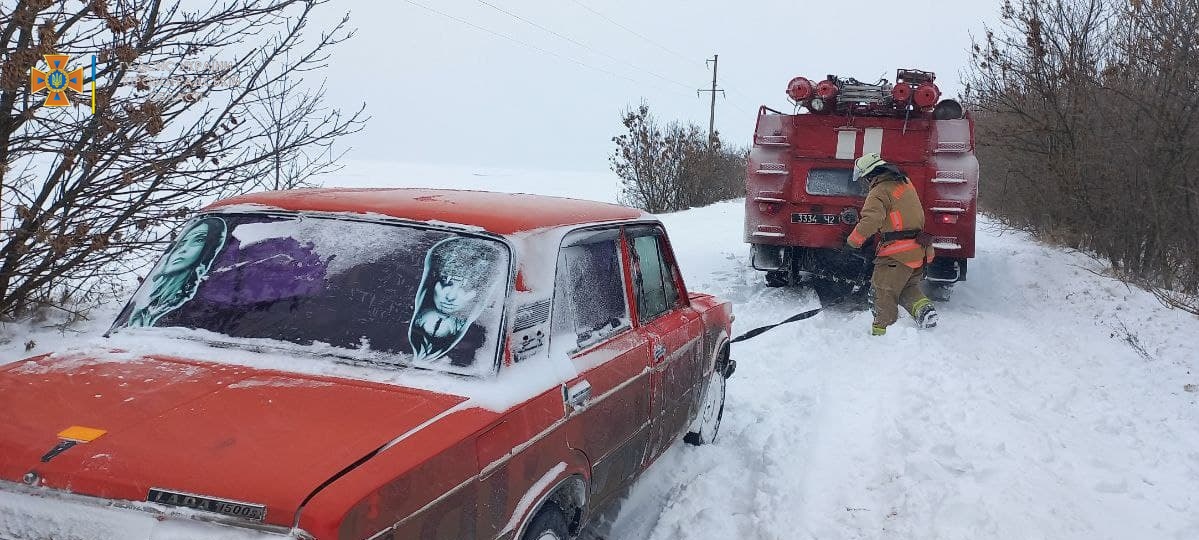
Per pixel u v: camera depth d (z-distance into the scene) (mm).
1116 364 7211
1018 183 15461
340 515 1975
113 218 6152
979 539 3766
